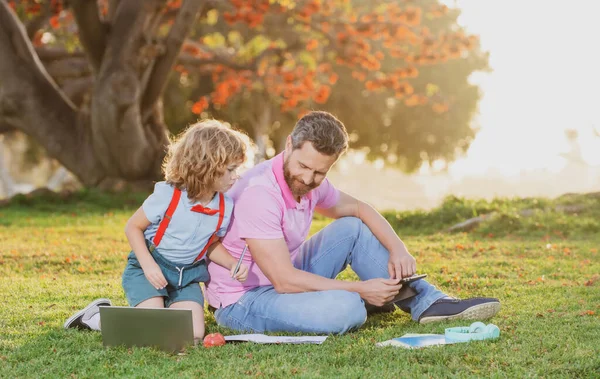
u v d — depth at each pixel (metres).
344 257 4.05
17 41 15.49
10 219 11.45
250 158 3.71
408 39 17.66
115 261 6.82
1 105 15.66
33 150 34.34
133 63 14.35
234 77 20.16
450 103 27.45
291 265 3.74
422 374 2.97
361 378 2.91
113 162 15.24
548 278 5.65
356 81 27.14
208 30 23.92
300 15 16.80
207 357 3.28
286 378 2.93
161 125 16.03
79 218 11.91
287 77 19.28
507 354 3.23
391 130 29.19
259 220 3.70
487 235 8.86
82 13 13.94
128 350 3.41
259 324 3.82
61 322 4.06
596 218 9.37
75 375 3.03
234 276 3.61
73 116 16.00
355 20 17.34
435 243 8.14
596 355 3.21
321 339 3.54
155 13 14.53
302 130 3.59
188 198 3.62
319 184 3.71
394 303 4.12
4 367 3.18
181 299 3.75
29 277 5.98
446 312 3.90
